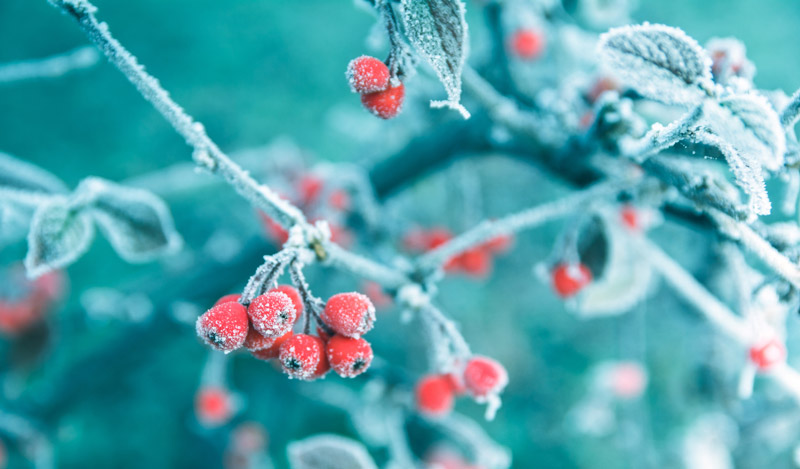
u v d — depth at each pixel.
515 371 0.79
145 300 0.52
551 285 0.38
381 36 0.32
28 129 0.74
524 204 0.78
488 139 0.39
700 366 0.49
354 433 0.69
